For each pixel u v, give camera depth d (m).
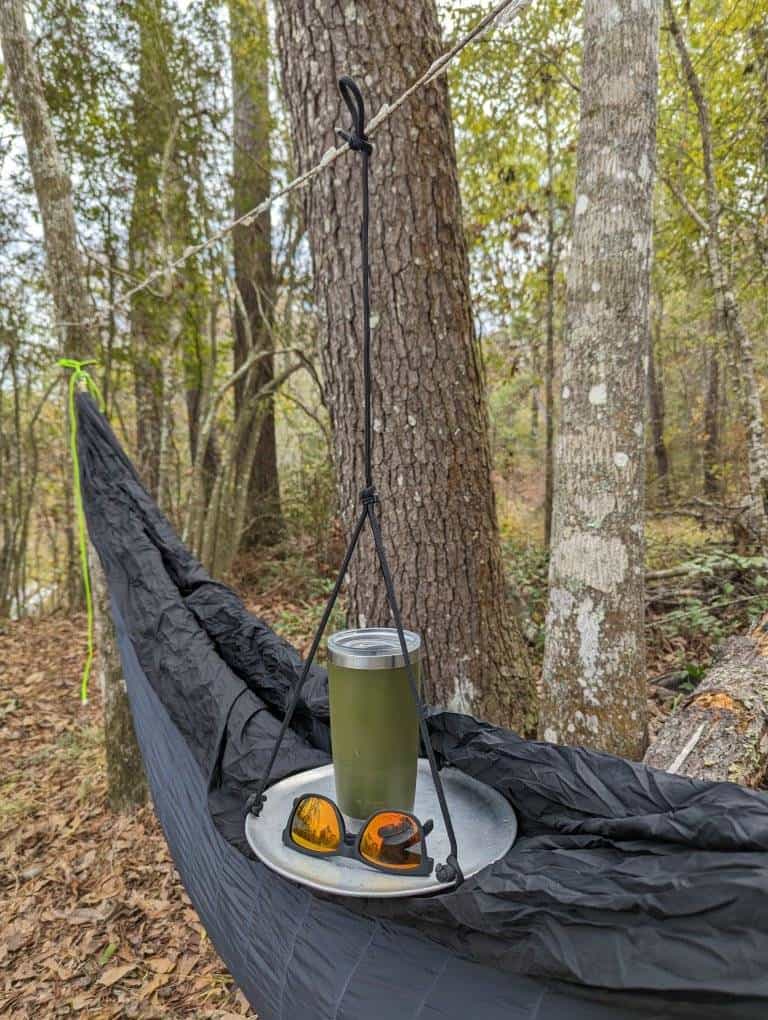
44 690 4.31
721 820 0.73
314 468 6.36
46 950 2.14
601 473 1.86
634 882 0.72
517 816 0.98
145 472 6.25
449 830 0.78
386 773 0.87
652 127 1.77
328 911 0.98
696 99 4.00
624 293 1.80
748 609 3.37
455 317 2.11
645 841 0.80
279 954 1.03
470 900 0.76
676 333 7.50
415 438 2.09
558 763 0.98
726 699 1.97
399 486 2.11
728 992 0.64
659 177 4.57
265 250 5.98
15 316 5.48
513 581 3.93
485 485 2.25
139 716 1.70
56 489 7.20
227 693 1.32
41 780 3.25
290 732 1.24
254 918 1.10
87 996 1.94
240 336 6.28
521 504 7.52
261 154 5.43
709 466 6.85
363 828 0.80
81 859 2.56
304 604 5.00
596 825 0.84
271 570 5.97
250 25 4.93
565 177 5.42
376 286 2.01
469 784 1.03
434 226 2.02
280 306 6.08
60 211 2.65
